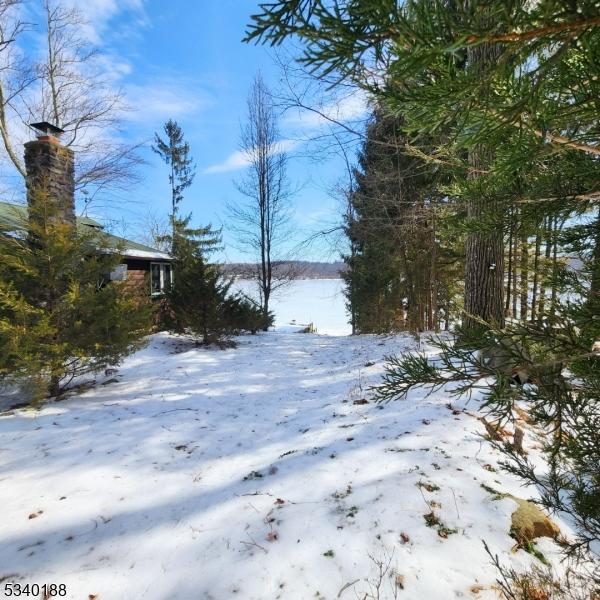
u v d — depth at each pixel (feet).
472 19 1.96
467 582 5.23
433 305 32.91
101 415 13.74
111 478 9.11
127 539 6.84
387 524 6.46
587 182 4.35
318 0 2.07
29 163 20.68
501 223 5.48
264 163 51.42
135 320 17.33
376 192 27.63
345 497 7.47
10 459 10.14
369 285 39.40
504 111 2.68
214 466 9.75
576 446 3.39
